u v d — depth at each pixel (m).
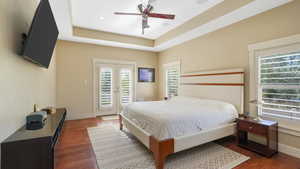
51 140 1.46
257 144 2.68
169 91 5.45
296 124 2.34
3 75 1.35
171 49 5.31
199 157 2.29
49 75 3.43
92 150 2.54
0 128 1.30
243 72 2.95
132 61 5.61
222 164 2.09
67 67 4.58
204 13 3.27
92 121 4.41
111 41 4.63
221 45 3.49
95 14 3.42
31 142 1.40
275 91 2.59
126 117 3.26
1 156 1.32
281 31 2.46
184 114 2.35
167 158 2.26
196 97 4.05
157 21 3.79
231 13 2.74
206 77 3.73
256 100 2.70
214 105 3.01
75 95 4.70
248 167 2.02
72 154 2.40
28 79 1.99
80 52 4.75
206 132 2.38
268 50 2.64
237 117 2.87
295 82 2.35
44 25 1.93
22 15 1.85
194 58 4.29
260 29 2.74
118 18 3.63
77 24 4.00
